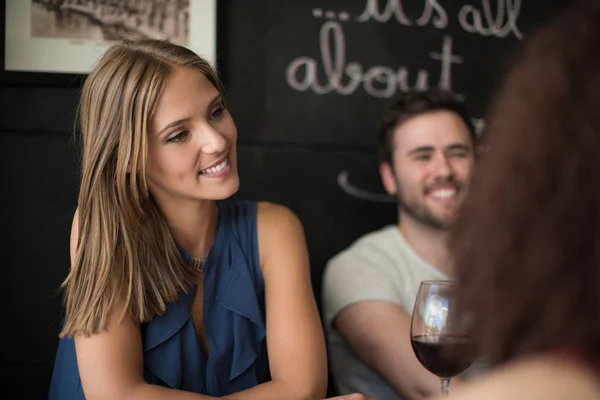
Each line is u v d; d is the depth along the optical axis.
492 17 2.35
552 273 0.39
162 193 1.54
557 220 0.39
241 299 1.59
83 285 1.48
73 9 2.06
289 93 2.21
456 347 1.11
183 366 1.52
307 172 2.22
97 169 1.47
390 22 2.28
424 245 2.18
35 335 2.07
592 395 0.38
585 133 0.39
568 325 0.39
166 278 1.50
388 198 2.26
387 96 2.28
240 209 1.68
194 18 2.12
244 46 2.18
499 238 0.41
